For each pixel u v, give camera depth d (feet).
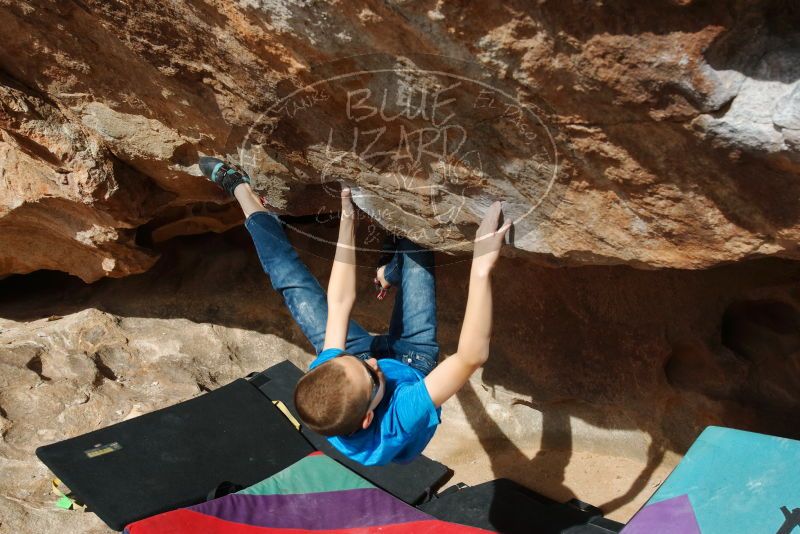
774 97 5.19
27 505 10.01
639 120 5.78
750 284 10.95
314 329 8.37
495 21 5.42
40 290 15.28
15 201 10.81
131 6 7.11
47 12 7.85
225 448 10.99
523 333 12.15
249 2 6.15
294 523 9.46
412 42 5.83
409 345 8.54
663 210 6.56
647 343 11.37
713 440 8.16
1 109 9.21
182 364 12.92
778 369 11.14
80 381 12.14
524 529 9.96
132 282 14.33
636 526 7.70
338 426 6.66
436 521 9.23
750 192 6.00
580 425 11.84
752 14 5.00
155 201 11.00
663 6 5.02
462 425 12.37
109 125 9.37
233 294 13.92
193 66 7.59
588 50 5.40
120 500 9.66
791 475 7.35
